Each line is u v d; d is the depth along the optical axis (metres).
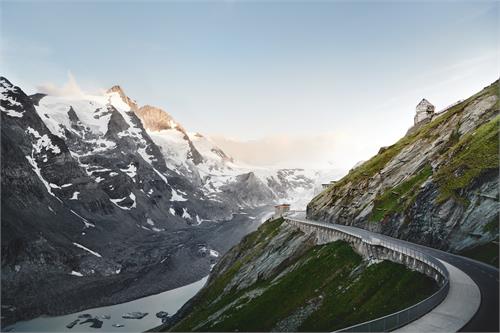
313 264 93.00
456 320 44.31
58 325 174.50
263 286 104.69
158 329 143.38
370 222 109.88
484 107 108.25
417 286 63.41
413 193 100.19
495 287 53.50
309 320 73.12
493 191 77.12
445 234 81.25
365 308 66.12
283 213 187.12
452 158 96.56
